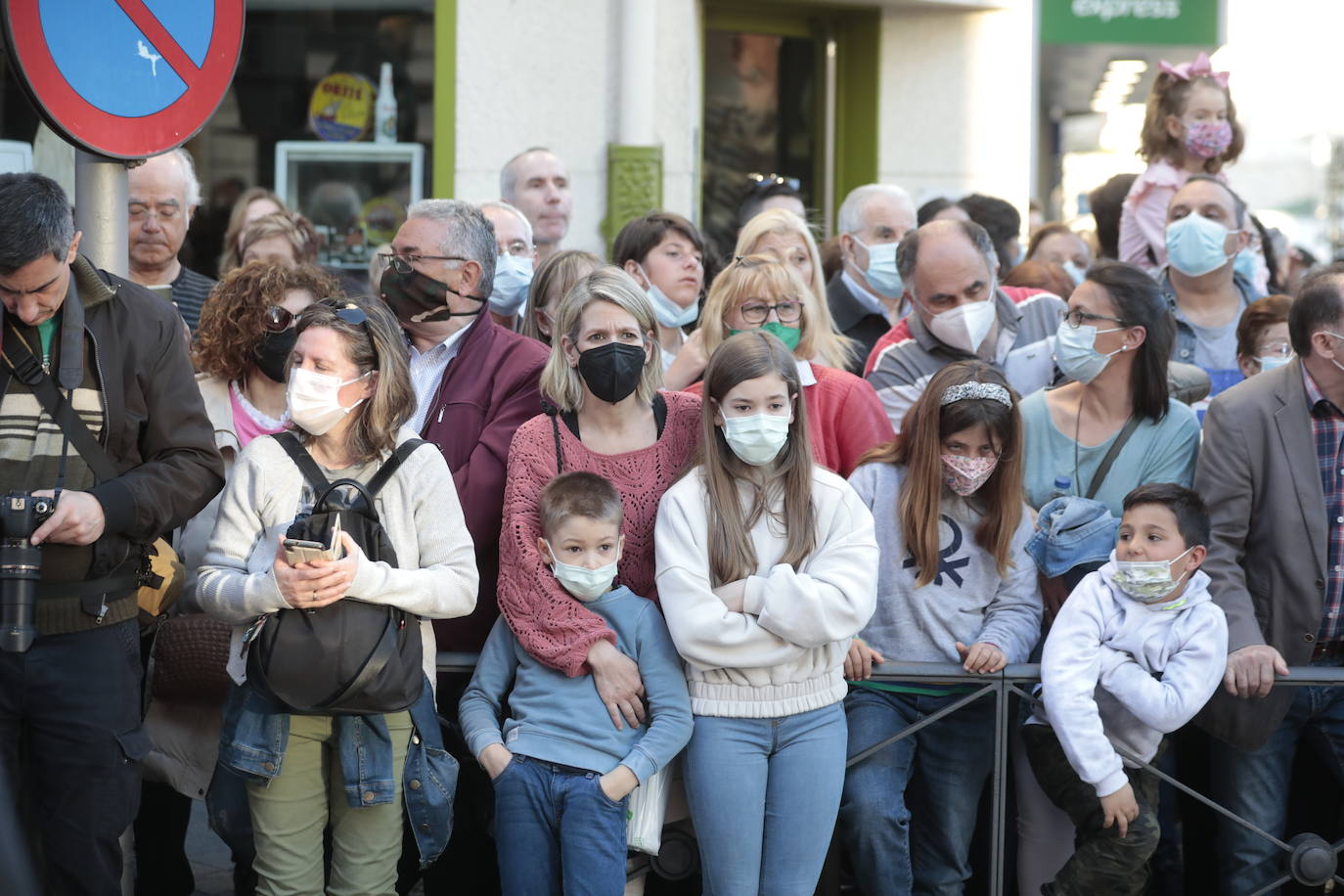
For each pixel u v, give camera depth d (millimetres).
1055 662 7633
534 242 12539
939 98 17562
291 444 7086
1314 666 8023
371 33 15359
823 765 7238
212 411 8508
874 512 7914
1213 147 12133
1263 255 12773
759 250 9922
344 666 6613
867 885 7691
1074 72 21734
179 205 10594
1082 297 8391
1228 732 7859
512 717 7379
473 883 8125
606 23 15500
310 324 7000
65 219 6469
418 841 7105
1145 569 7586
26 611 6422
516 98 15406
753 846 7172
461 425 8156
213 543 6965
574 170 15570
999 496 7785
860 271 11656
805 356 8812
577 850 6922
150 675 7859
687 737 7145
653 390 7699
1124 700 7586
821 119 17797
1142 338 8336
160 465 6914
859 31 17562
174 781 7867
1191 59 18641
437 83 15375
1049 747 7883
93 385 6785
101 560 6707
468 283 8297
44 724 6703
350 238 15539
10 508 6383
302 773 6965
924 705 7816
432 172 15477
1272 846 8156
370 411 7059
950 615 7801
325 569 6539
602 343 7414
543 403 7836
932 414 7703
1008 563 7793
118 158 6777
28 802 6891
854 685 7891
